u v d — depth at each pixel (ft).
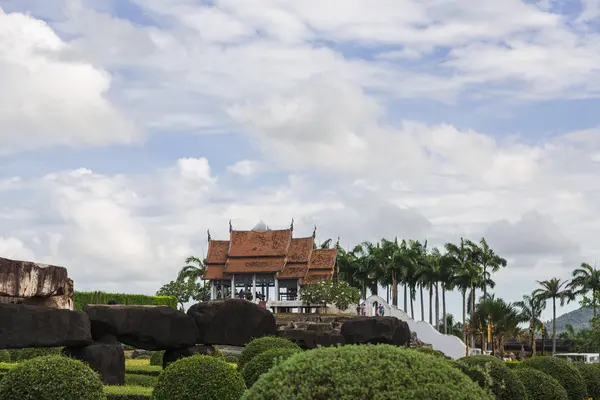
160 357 127.85
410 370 39.60
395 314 237.04
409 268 300.81
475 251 291.99
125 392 79.25
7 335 80.43
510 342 346.33
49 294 88.02
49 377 60.39
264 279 271.28
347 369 39.47
